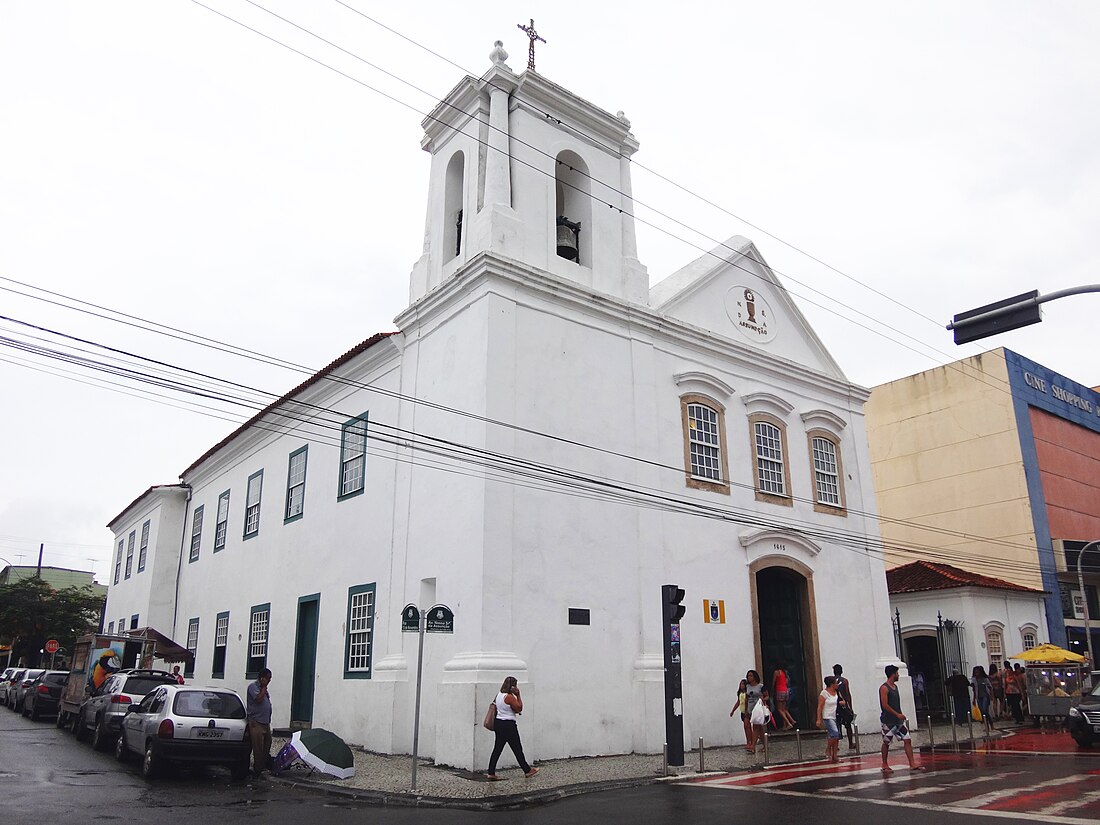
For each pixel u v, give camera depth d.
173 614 33.09
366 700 17.91
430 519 17.31
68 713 22.81
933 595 29.34
